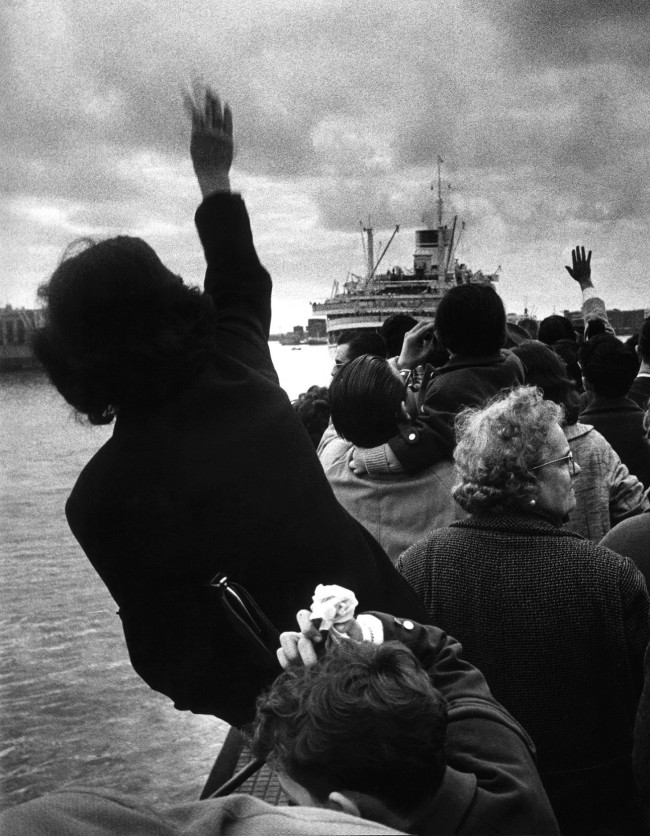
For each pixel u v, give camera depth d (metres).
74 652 8.16
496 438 1.97
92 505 1.57
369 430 2.45
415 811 1.13
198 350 1.56
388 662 1.13
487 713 1.38
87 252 1.56
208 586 1.53
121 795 0.86
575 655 1.88
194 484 1.53
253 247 1.79
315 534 1.56
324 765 1.07
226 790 1.38
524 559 1.92
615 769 1.94
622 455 3.17
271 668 1.54
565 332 4.50
